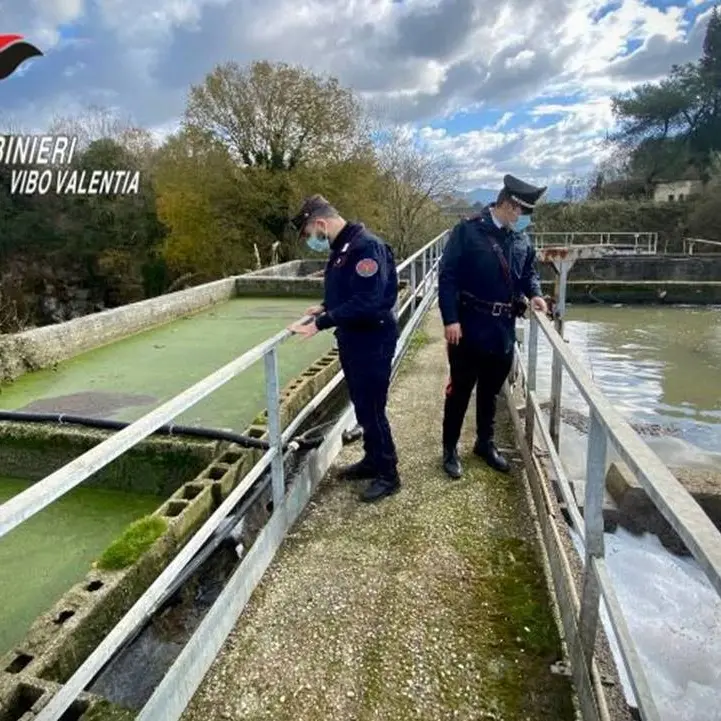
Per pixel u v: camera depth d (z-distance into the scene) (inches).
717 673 111.0
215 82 756.6
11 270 844.0
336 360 207.2
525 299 123.4
